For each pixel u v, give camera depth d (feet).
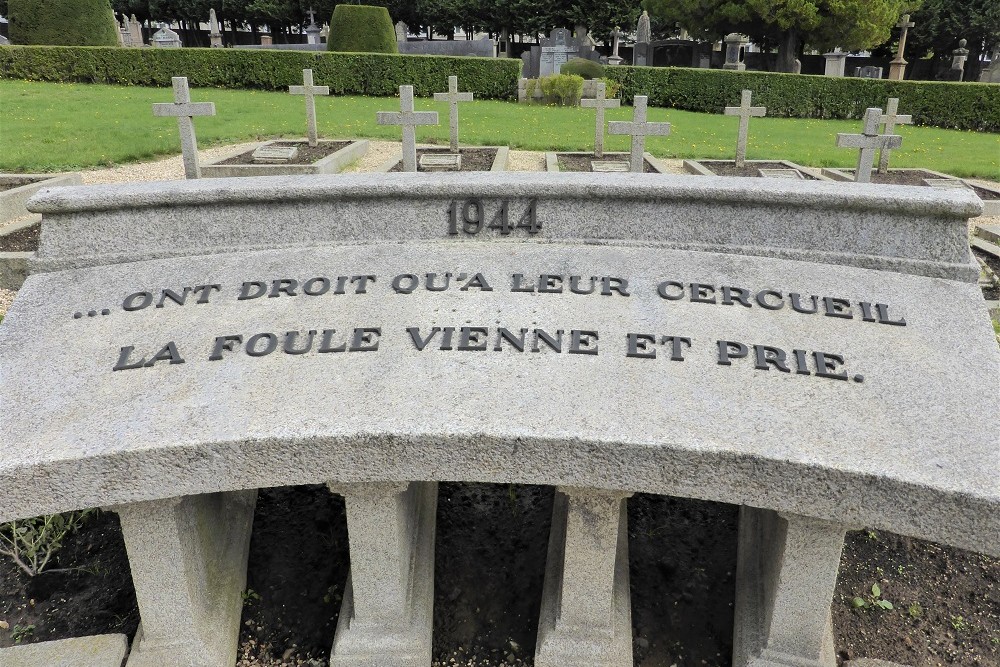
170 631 7.89
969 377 7.56
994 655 8.47
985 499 6.16
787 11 76.28
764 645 7.87
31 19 65.41
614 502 7.22
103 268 9.59
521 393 7.30
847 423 6.95
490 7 101.86
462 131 43.68
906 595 9.27
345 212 9.98
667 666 8.40
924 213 9.05
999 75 79.87
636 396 7.28
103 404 7.29
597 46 119.85
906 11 82.79
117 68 63.31
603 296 8.84
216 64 64.23
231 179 10.25
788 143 45.93
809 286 8.96
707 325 8.32
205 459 6.78
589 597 7.88
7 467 6.56
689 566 9.87
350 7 70.23
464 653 8.56
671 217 9.82
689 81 66.59
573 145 39.22
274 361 7.82
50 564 9.77
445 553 10.03
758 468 6.57
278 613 9.05
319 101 58.13
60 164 29.63
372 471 6.97
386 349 7.97
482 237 10.11
